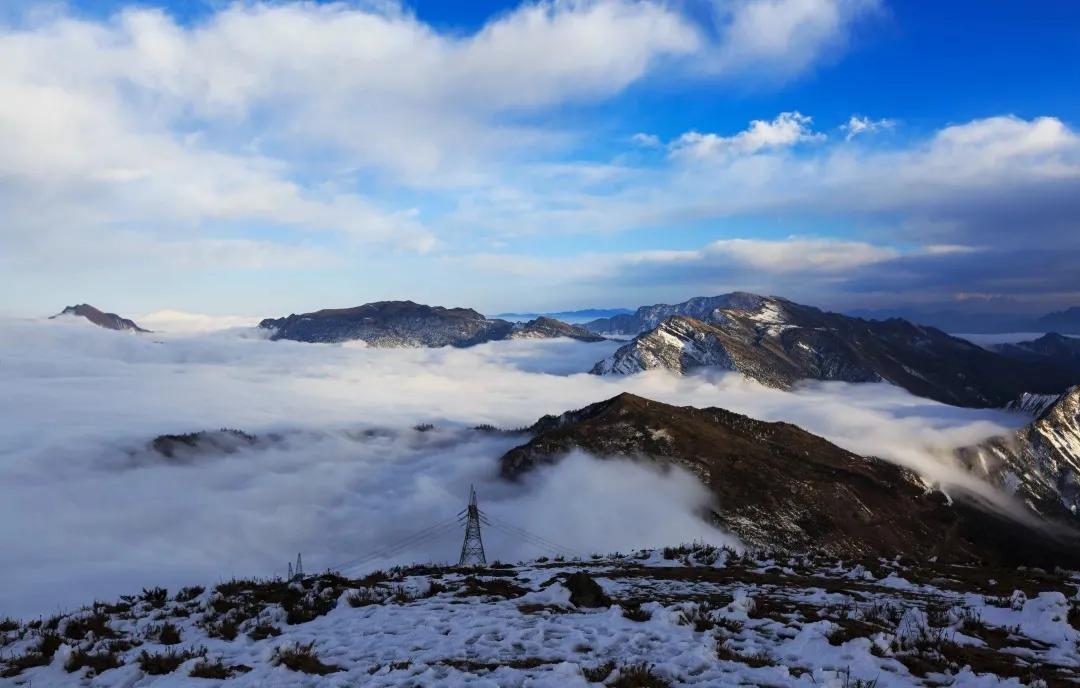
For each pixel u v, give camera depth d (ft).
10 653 47.47
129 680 39.78
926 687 34.65
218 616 57.36
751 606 53.98
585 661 39.75
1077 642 44.47
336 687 36.37
